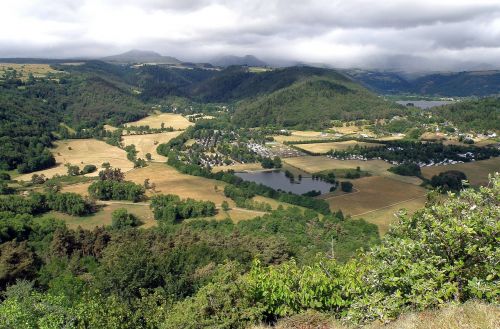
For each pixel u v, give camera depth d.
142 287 35.78
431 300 11.52
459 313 10.70
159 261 39.41
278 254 52.88
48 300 21.78
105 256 51.28
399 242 13.33
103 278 37.97
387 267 12.84
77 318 22.30
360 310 13.02
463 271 11.80
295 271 16.81
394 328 11.33
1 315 19.02
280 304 16.44
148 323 24.66
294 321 14.87
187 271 39.81
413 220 14.18
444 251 12.09
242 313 16.91
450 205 12.96
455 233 11.59
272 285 16.27
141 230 70.81
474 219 11.68
